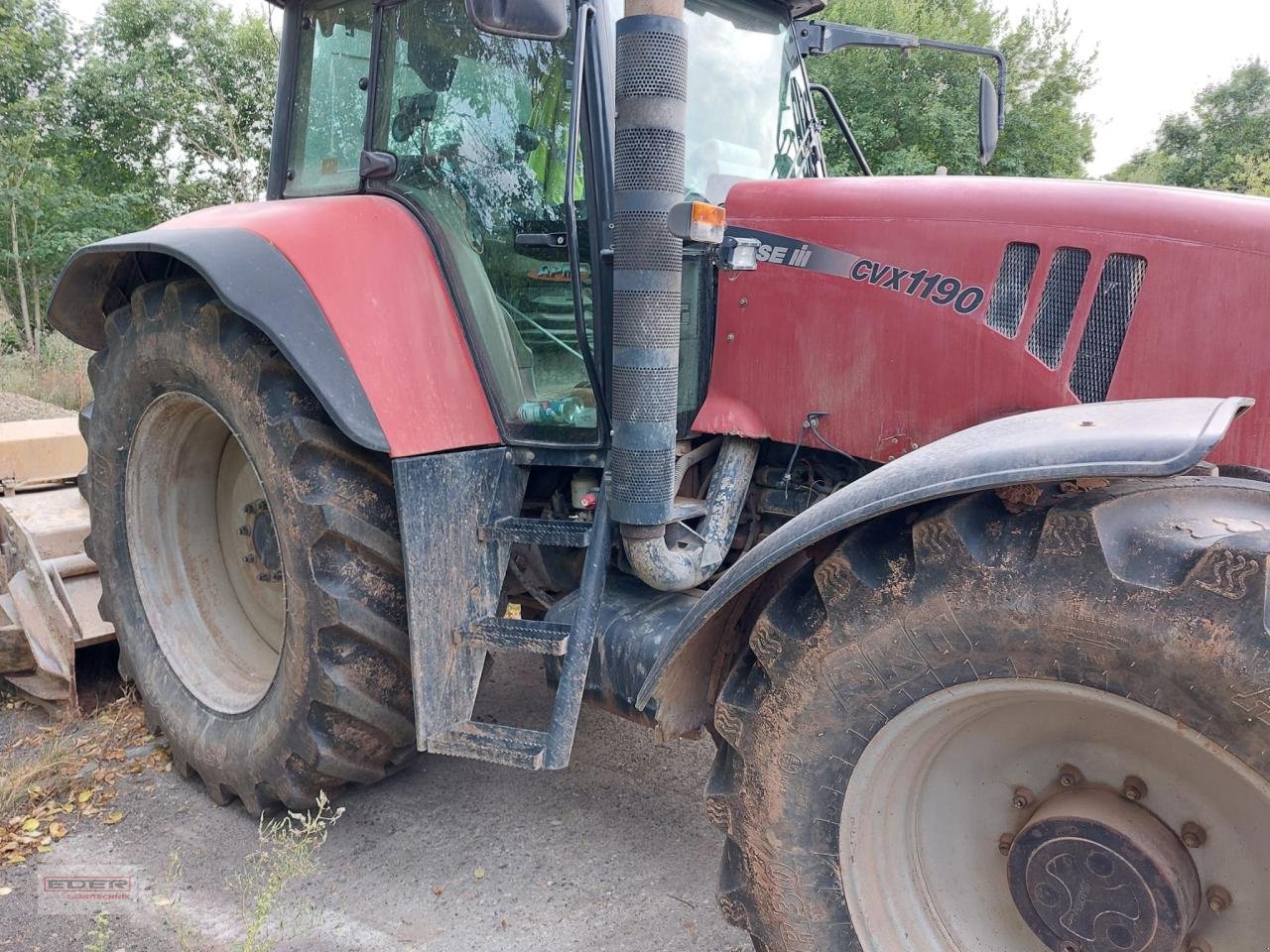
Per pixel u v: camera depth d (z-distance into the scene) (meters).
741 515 2.60
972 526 1.57
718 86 2.82
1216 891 1.55
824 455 2.46
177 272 2.80
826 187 2.33
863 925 1.78
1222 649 1.34
